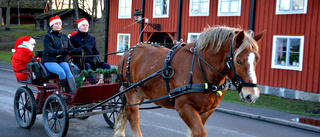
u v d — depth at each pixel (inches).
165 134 238.5
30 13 2417.6
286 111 353.4
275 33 501.4
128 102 208.8
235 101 408.5
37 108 237.8
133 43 746.8
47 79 238.8
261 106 380.2
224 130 262.5
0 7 2359.7
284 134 260.7
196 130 148.3
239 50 139.9
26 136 220.4
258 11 522.6
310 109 382.3
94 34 1466.5
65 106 206.7
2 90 418.0
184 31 639.8
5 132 228.1
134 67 201.6
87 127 252.4
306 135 261.1
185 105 155.6
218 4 577.9
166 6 674.8
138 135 202.5
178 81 160.6
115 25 794.2
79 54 245.6
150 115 307.7
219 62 151.6
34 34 1653.5
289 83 484.4
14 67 252.4
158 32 692.7
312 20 454.3
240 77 140.7
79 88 203.8
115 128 220.8
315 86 452.4
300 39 469.4
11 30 1882.4
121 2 772.0
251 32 159.3
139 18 441.7
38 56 251.4
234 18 554.9
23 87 246.5
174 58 169.0
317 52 450.0
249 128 275.9
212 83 153.8
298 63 474.9
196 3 617.6
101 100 229.6
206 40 156.4
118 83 227.1
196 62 158.1
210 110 166.9
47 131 220.8
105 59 820.0
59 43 234.5
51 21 234.2
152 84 179.5
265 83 517.3
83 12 1887.3
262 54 520.1
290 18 481.4
